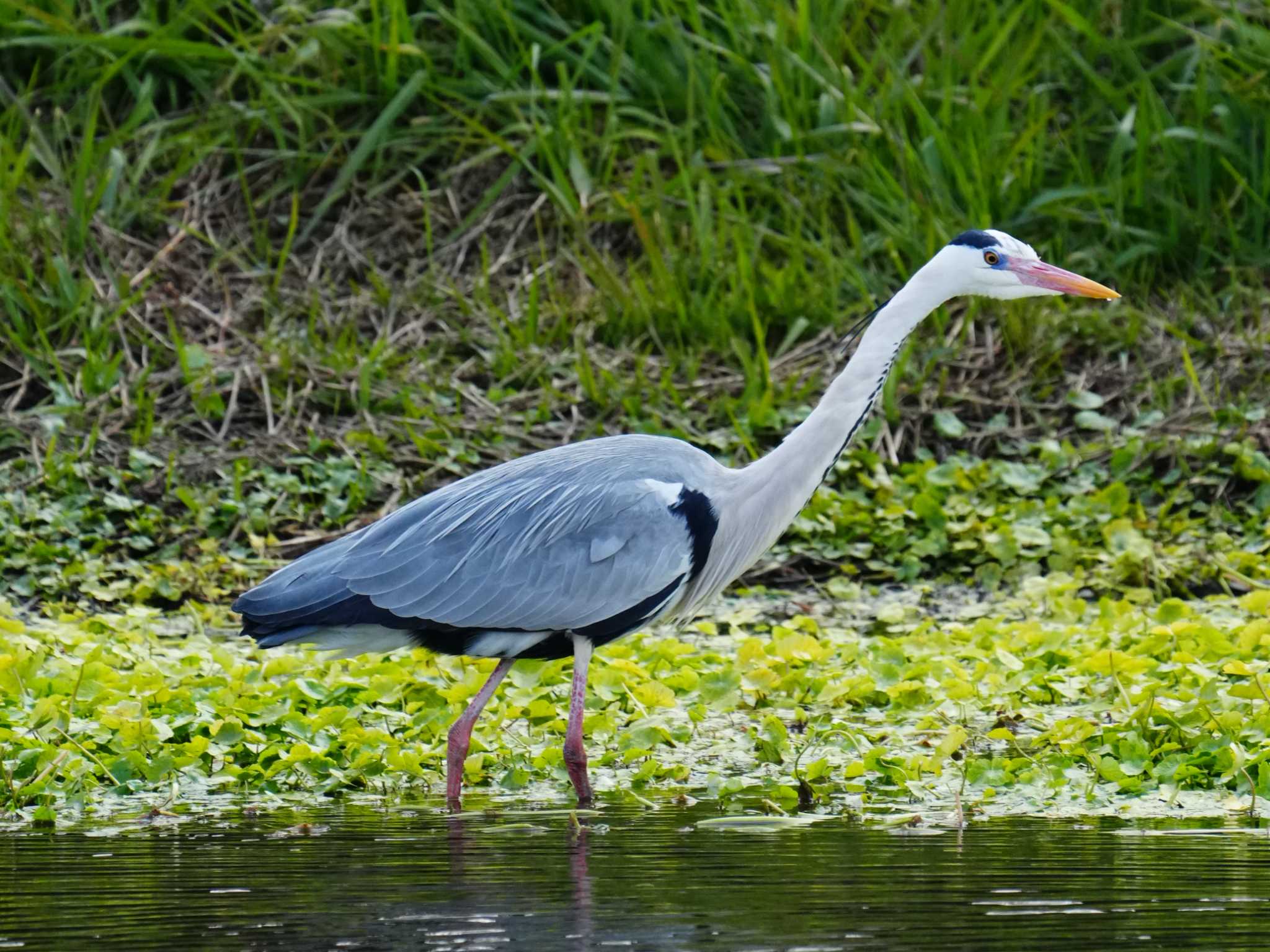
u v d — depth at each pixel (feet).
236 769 29.45
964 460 51.75
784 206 57.93
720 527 30.99
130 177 59.41
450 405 53.26
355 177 60.95
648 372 54.95
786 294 56.08
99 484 50.06
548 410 52.65
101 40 60.03
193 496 49.37
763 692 34.53
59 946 19.44
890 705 34.22
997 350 55.36
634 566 29.78
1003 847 24.12
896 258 55.36
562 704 33.53
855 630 42.86
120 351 54.80
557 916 20.53
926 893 21.44
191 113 61.77
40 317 53.78
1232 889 21.53
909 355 53.93
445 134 61.31
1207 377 53.98
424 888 21.94
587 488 29.94
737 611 43.06
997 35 61.21
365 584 28.89
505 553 29.35
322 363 53.93
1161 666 33.63
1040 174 58.70
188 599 45.42
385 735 30.35
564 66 59.77
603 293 56.49
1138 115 58.49
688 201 56.95
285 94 61.16
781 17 59.57
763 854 23.76
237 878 22.59
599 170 59.77
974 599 45.93
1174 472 50.55
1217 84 60.29
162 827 25.98
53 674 33.58
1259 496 49.26
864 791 28.40
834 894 21.45
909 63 62.18
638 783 29.25
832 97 59.31
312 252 59.26
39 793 27.32
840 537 48.52
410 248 59.26
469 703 29.43
